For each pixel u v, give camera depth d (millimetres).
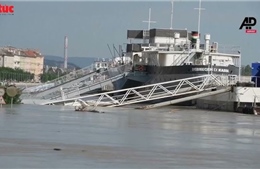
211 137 46031
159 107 108188
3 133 39938
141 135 44562
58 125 51781
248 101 101312
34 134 40375
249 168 27312
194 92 105500
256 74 111750
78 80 138250
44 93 128625
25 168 24047
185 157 30562
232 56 126000
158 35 152875
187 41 141500
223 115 89625
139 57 151125
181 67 117625
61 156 28328
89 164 26016
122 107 104500
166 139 41719
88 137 40188
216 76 106875
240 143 41125
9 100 93625
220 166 27516
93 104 103250
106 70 143250
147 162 27688
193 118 78062
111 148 33406
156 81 128000
